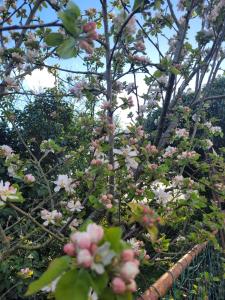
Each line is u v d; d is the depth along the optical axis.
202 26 3.17
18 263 3.24
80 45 1.29
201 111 3.79
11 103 4.99
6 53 2.96
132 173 2.60
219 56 3.53
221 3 2.90
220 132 3.75
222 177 3.46
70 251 0.77
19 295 3.19
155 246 2.38
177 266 2.11
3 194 1.82
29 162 2.93
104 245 0.76
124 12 2.56
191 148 3.61
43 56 3.29
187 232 3.30
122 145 2.66
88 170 2.23
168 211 2.59
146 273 2.74
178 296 2.26
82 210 2.36
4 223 3.57
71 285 0.73
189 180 2.78
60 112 6.28
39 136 6.24
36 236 3.07
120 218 2.25
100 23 3.04
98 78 3.28
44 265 3.29
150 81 3.02
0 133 6.43
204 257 3.09
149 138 3.30
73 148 4.73
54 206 2.72
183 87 3.14
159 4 2.00
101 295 0.77
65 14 1.29
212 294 3.33
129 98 2.78
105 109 2.54
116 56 2.89
